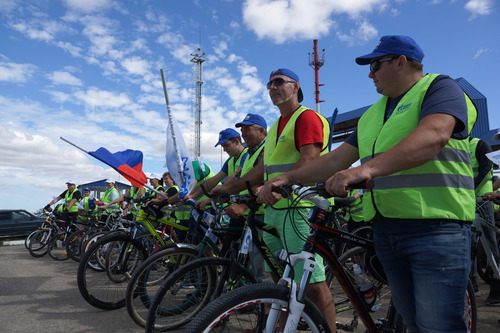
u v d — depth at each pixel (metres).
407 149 1.28
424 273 1.47
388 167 1.28
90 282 3.83
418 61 1.64
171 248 3.09
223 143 3.84
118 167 4.19
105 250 3.91
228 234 2.88
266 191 1.72
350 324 2.81
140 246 4.12
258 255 2.72
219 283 2.50
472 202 1.53
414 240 1.50
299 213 2.17
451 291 1.44
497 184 3.65
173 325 2.77
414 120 1.49
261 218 2.85
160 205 3.98
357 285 1.99
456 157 1.49
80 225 9.26
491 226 3.37
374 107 1.77
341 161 1.81
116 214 6.65
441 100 1.39
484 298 3.91
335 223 3.34
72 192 9.70
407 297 1.65
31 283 5.30
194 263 2.50
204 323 1.42
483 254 3.87
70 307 3.98
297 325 1.63
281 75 2.50
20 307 3.99
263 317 1.66
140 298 3.14
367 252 1.95
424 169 1.48
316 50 23.03
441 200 1.47
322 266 2.18
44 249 8.77
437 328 1.44
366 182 1.26
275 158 2.44
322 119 2.38
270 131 2.66
